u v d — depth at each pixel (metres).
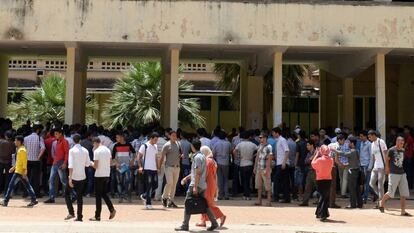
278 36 16.64
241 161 15.38
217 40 16.55
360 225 11.11
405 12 16.92
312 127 31.48
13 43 17.09
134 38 16.39
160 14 16.47
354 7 16.86
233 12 16.61
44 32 16.22
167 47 17.75
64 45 17.33
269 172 14.11
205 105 32.88
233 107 31.67
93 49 19.08
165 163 13.48
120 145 14.44
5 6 16.20
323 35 16.75
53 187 13.88
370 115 24.83
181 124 28.42
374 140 13.98
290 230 10.06
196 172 9.83
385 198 13.02
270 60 18.31
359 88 24.22
